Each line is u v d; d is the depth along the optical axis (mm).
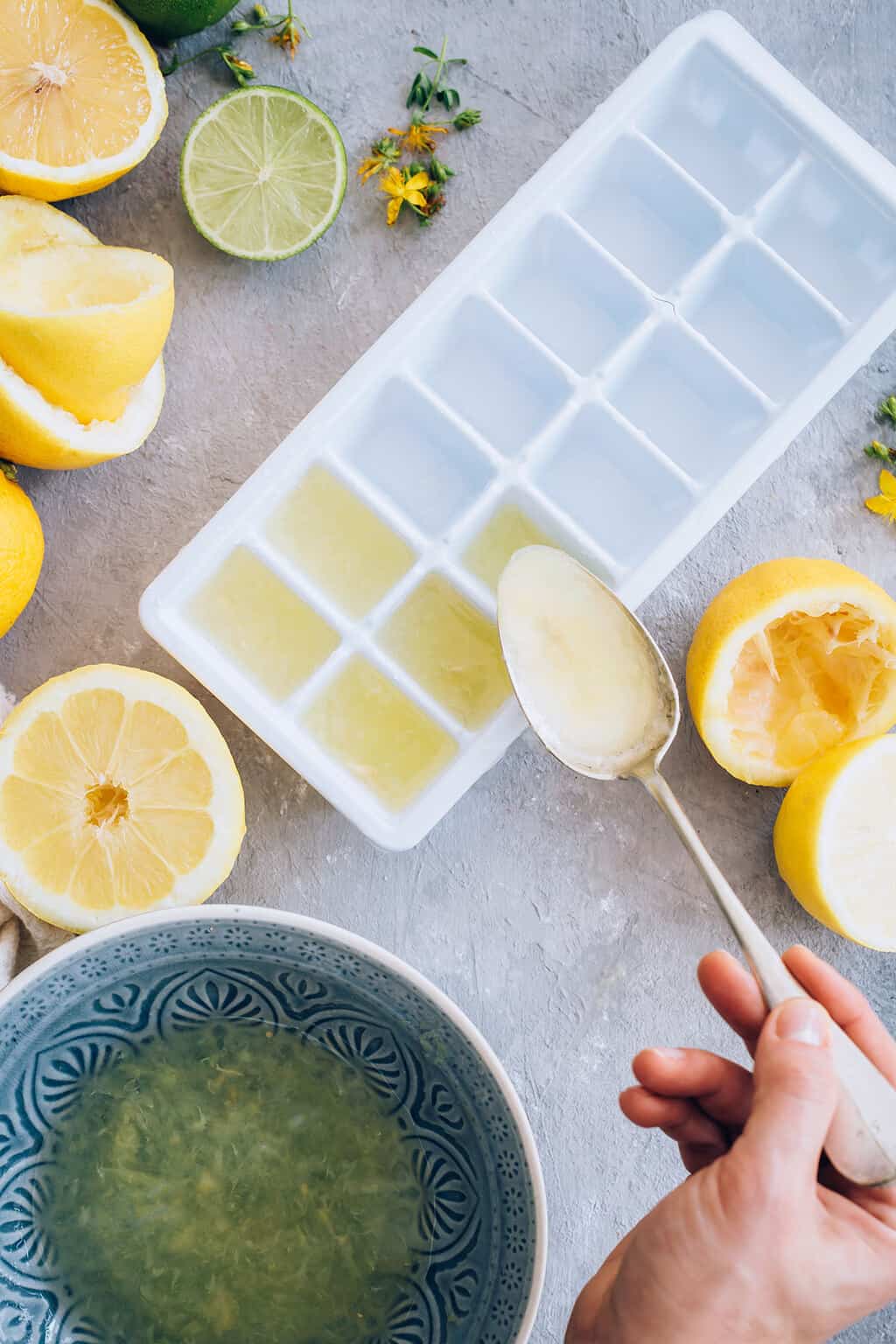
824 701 654
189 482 657
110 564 654
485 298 616
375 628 617
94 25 617
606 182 638
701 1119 570
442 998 572
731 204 644
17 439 609
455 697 631
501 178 661
